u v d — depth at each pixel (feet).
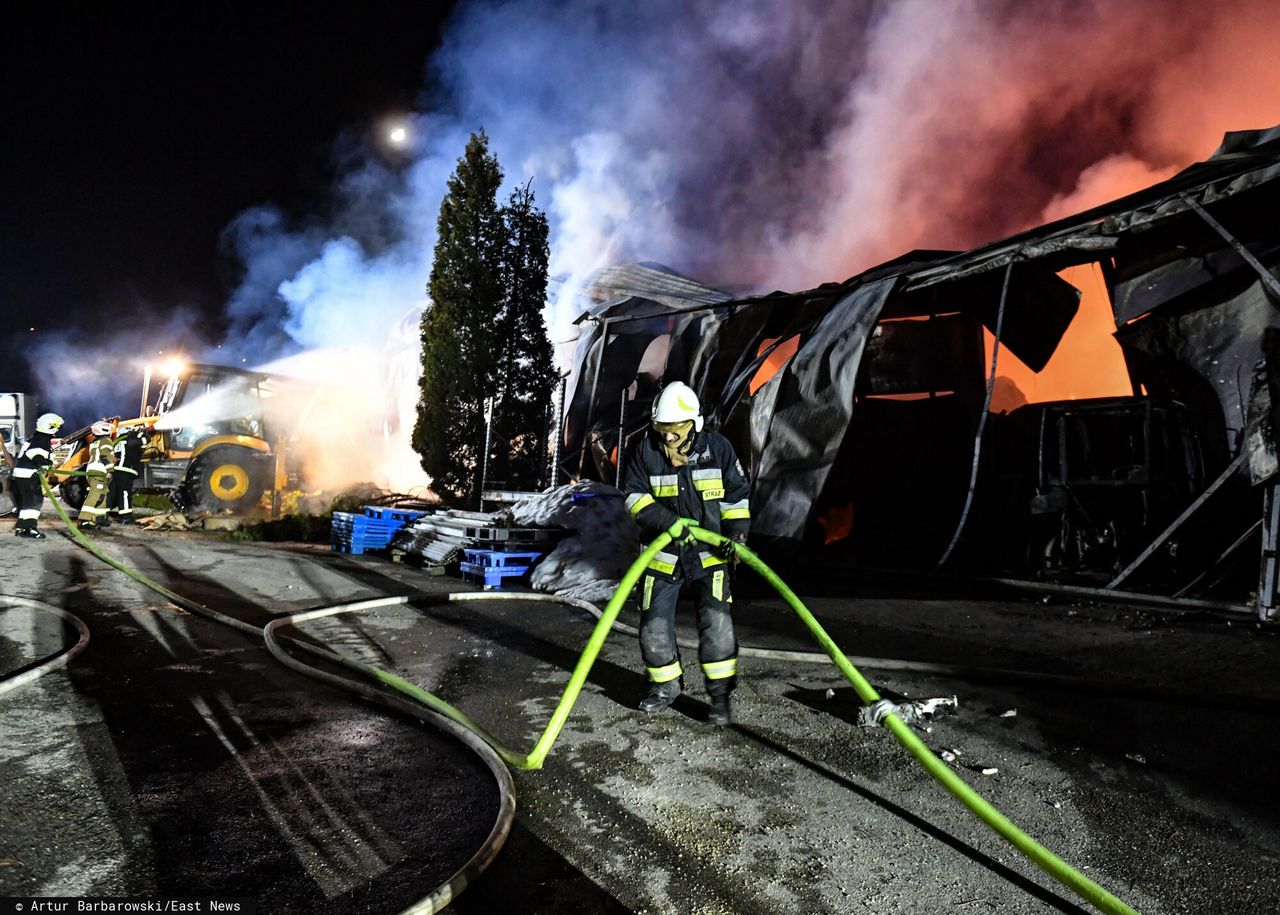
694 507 12.40
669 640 12.75
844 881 7.92
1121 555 26.48
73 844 8.35
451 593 22.45
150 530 39.14
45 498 54.80
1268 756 11.10
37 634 17.25
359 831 8.84
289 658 15.57
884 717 8.82
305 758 10.89
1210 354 23.20
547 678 14.89
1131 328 24.97
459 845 8.55
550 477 44.57
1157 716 12.74
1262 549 19.39
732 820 9.18
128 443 39.34
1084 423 27.89
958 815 9.37
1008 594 23.93
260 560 29.48
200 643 16.99
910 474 32.35
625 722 12.41
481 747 10.84
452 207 43.80
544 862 8.21
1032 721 12.57
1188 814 9.42
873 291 28.14
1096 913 7.39
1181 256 23.68
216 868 7.97
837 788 10.09
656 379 42.80
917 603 22.75
